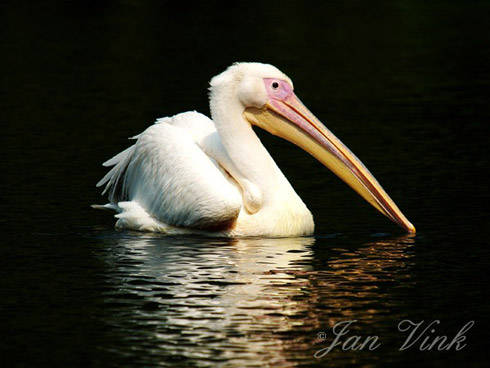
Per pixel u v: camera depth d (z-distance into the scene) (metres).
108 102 25.78
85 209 15.70
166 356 9.55
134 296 11.29
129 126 22.70
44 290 11.50
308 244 13.77
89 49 34.62
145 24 40.75
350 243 13.79
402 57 34.28
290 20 42.38
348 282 11.88
